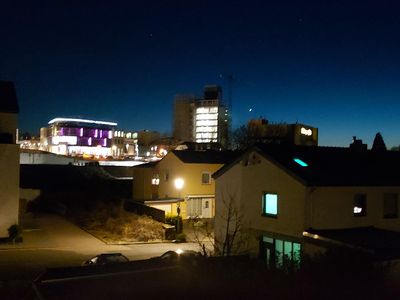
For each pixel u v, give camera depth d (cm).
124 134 13088
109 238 3453
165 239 3506
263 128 6988
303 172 2241
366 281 1288
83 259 2759
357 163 2608
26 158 7575
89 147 11381
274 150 2494
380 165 2677
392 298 1235
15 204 3172
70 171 6359
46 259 2725
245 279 1179
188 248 3212
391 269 1595
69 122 11306
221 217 2677
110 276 1182
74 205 4734
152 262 1362
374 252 1762
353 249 1748
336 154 2727
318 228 2172
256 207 2469
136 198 5247
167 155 4888
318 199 2188
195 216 4184
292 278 1209
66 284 1118
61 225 3888
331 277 1247
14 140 3306
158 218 3944
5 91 3481
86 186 5762
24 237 3341
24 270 2425
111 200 5034
